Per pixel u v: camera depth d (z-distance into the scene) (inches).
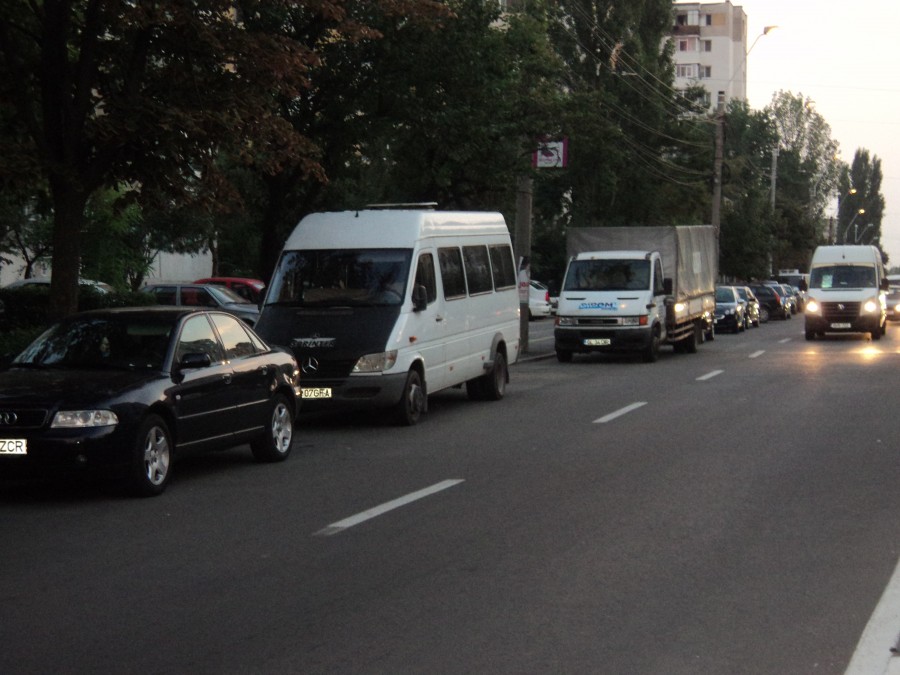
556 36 2266.2
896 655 219.5
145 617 250.7
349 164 901.8
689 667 212.8
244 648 227.0
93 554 314.3
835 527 340.5
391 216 652.7
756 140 4375.0
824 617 245.9
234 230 1599.4
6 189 660.7
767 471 444.8
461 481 428.5
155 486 406.3
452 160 914.1
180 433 421.4
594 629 237.6
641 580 278.7
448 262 677.3
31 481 442.3
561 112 971.3
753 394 759.1
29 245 1195.9
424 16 709.3
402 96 824.3
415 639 231.6
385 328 601.9
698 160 2506.2
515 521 352.2
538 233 2333.9
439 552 311.3
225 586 277.4
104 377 410.0
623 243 1202.6
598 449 510.0
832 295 1501.0
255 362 479.5
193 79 590.9
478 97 861.8
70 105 586.9
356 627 240.7
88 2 592.4
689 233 1262.3
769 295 2439.7
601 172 2108.8
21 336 671.8
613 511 366.9
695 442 529.0
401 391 600.7
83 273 1159.0
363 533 337.4
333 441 557.3
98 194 1037.8
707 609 252.4
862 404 692.1
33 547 324.5
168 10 562.3
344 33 671.1
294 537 333.1
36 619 249.8
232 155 609.6
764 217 3147.1
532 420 627.5
